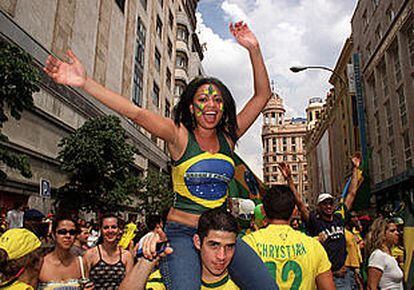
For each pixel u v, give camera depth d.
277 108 128.38
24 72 6.83
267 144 125.25
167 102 43.03
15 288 3.30
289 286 3.27
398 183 25.33
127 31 29.92
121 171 14.61
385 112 31.53
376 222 5.10
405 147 27.81
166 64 42.66
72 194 13.41
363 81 36.34
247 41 3.09
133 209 28.12
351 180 6.28
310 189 75.56
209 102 2.53
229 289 2.47
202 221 2.37
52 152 16.91
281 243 3.40
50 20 17.77
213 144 2.61
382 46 30.88
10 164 7.36
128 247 6.59
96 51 23.50
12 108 6.96
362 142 34.44
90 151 13.69
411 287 4.16
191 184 2.47
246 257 2.44
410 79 26.11
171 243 2.45
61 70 2.29
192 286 2.29
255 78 3.08
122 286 2.10
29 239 3.50
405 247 4.32
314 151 68.94
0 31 13.20
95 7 23.44
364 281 6.68
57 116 17.31
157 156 36.59
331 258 5.39
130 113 2.33
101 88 2.33
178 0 50.44
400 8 26.56
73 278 4.29
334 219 5.59
